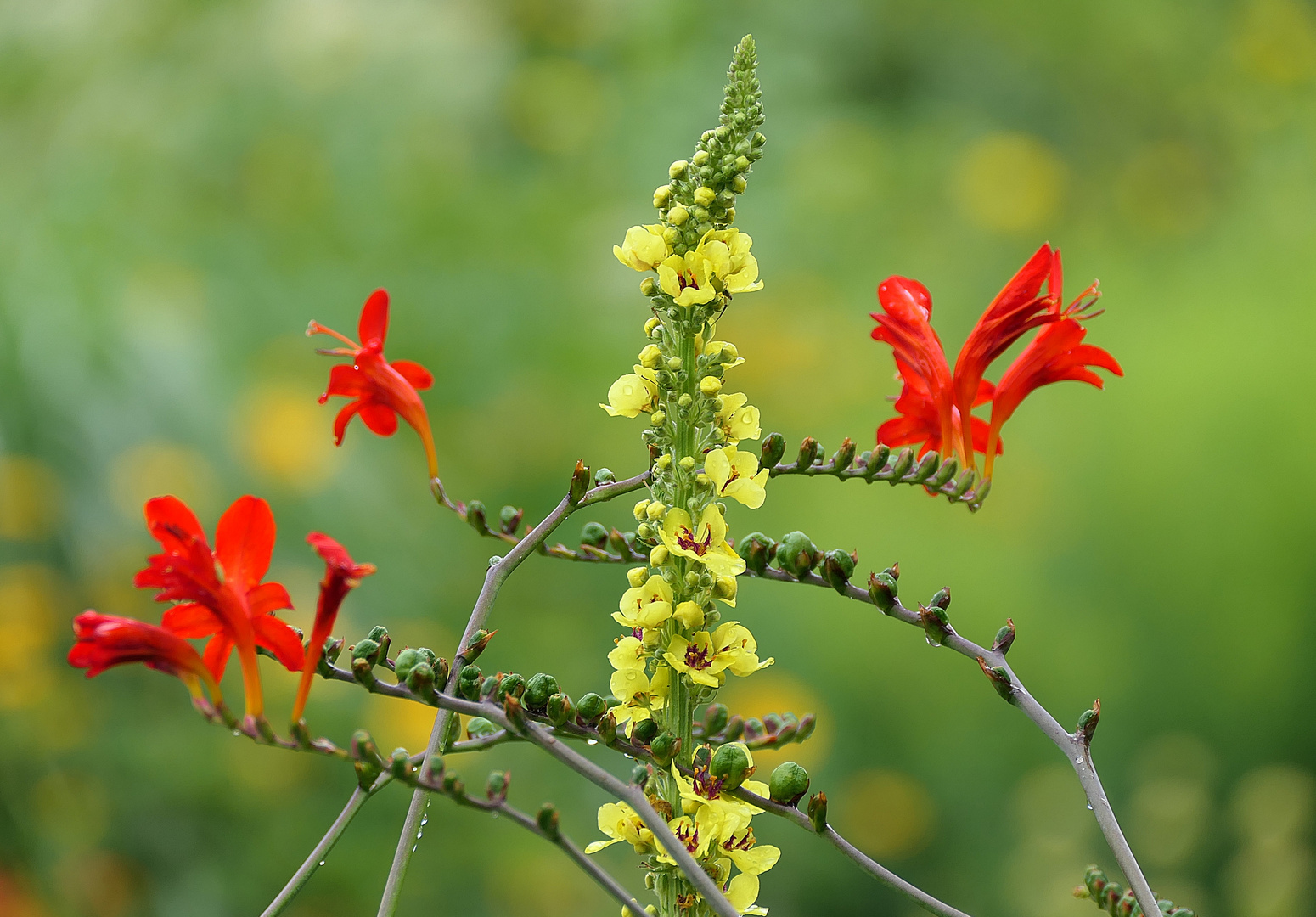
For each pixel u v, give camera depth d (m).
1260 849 3.06
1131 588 3.67
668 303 1.55
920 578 3.68
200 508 3.24
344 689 3.09
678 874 1.55
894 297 1.65
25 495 3.02
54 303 3.33
